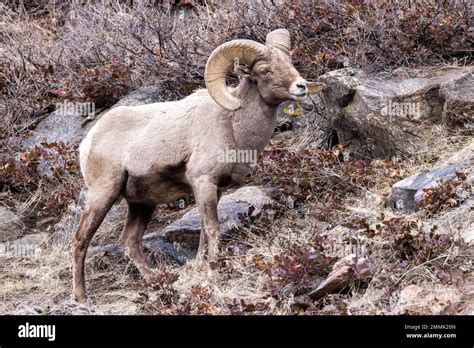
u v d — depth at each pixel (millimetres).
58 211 16641
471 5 16953
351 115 15828
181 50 18141
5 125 18828
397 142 15375
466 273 11344
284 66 12492
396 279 11367
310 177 14891
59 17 23094
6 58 20297
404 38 16438
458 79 15406
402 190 13766
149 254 14156
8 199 17172
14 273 14359
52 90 19016
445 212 12977
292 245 12789
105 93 18641
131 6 21781
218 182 12805
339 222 13648
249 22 17953
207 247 13141
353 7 17219
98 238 15352
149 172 12977
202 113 12891
